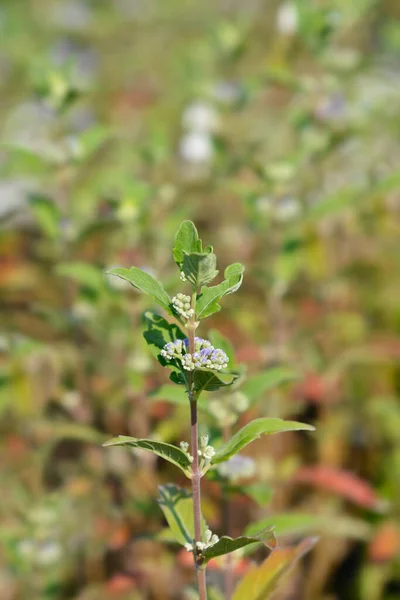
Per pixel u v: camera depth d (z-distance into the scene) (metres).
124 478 1.18
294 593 1.18
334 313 1.50
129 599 1.12
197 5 2.93
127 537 1.14
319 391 1.29
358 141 1.64
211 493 1.13
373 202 1.51
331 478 1.17
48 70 1.31
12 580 1.14
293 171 1.26
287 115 1.52
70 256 1.26
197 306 0.73
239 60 1.88
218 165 1.43
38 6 3.24
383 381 1.44
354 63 1.49
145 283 0.73
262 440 1.21
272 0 2.59
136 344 1.12
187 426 1.16
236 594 0.84
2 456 1.27
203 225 1.67
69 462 1.27
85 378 1.23
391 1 2.38
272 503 1.16
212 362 0.73
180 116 2.01
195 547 0.78
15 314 1.55
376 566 1.24
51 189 1.71
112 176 1.52
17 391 1.19
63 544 1.15
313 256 1.42
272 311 1.30
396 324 1.53
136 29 2.93
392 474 1.32
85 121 2.19
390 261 1.55
